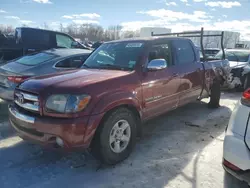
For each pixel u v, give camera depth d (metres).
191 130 4.34
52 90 2.75
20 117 2.91
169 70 3.99
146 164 3.13
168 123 4.70
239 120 2.32
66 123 2.61
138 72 3.45
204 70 5.01
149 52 3.76
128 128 3.23
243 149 2.22
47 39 9.18
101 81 2.96
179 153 3.44
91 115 2.72
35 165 3.10
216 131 4.30
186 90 4.46
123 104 3.08
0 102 5.88
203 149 3.57
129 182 2.74
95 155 2.96
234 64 7.80
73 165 3.11
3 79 4.73
